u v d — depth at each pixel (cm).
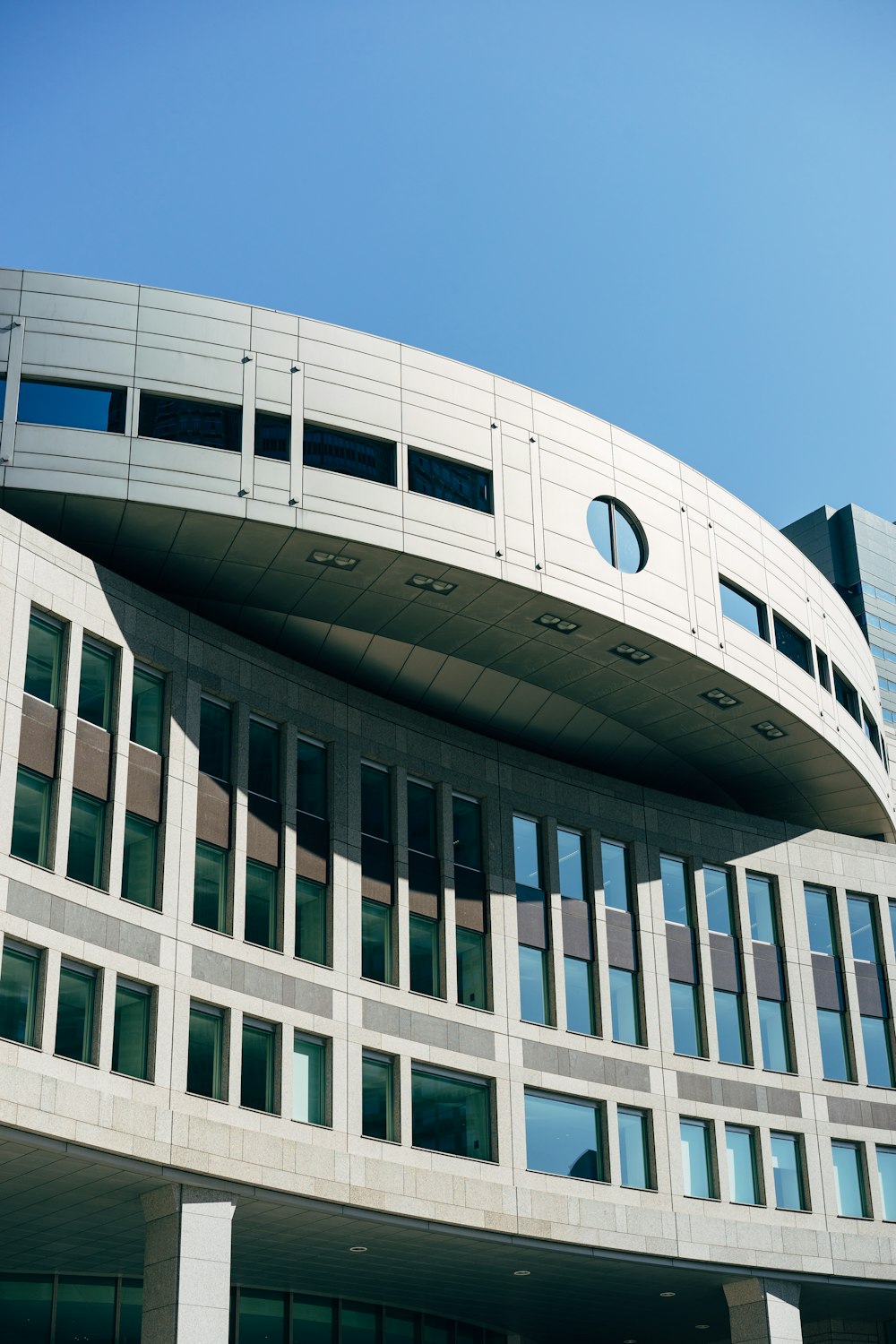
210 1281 3447
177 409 3812
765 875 5066
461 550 3966
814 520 12962
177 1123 3462
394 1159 3888
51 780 3462
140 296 3872
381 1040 3962
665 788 5178
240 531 3806
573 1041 4391
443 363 4134
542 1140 4234
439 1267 4294
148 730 3750
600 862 4669
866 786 5159
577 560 4162
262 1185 3591
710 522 4569
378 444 3984
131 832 3628
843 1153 4844
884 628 12369
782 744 4869
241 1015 3688
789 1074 4812
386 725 4303
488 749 4534
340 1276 4384
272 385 3900
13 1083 3159
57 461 3675
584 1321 5075
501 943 4341
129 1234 3822
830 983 5038
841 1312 5069
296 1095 3772
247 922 3819
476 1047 4166
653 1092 4497
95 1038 3369
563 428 4281
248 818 3897
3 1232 3794
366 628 4253
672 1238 4362
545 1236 4112
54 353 3756
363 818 4172
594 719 4744
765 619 4688
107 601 3703
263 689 4034
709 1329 5244
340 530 3834
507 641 4309
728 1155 4603
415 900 4203
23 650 3462
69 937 3366
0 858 3281
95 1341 4084
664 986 4656
